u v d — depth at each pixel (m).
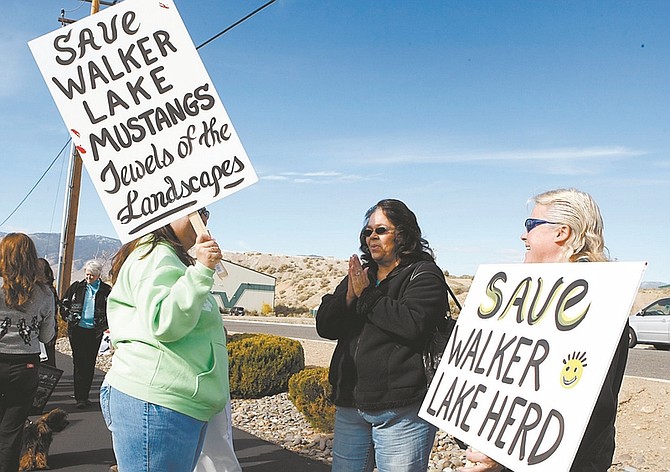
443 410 2.40
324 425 7.28
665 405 7.20
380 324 3.09
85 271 8.52
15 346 4.51
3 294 4.49
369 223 3.41
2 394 4.51
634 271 1.88
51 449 6.29
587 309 1.98
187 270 2.65
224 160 3.00
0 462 4.49
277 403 9.17
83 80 3.02
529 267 2.28
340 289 3.42
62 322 19.75
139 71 3.06
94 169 2.98
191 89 3.06
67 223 23.06
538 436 1.96
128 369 2.69
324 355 14.42
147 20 3.08
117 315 2.82
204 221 3.38
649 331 17.27
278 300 82.88
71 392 9.77
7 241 4.55
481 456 2.30
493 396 2.20
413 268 3.29
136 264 2.81
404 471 3.11
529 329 2.17
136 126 3.02
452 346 2.50
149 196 2.97
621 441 6.71
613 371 2.11
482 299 2.44
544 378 2.03
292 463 5.92
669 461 5.98
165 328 2.59
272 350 9.66
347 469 3.32
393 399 3.09
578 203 2.31
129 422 2.66
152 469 2.67
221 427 3.90
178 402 2.69
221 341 2.93
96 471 5.58
